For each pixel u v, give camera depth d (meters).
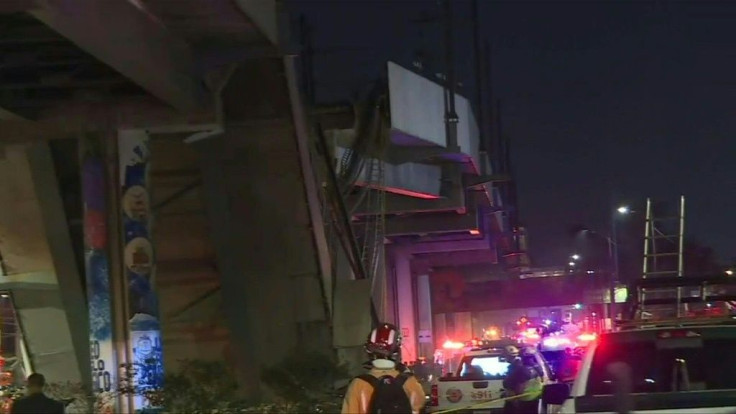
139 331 19.12
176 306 22.64
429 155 37.97
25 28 16.23
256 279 22.62
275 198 22.61
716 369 8.38
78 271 21.11
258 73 22.34
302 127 23.30
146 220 19.91
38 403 11.61
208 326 22.59
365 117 31.25
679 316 11.39
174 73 18.52
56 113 20.02
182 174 22.61
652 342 8.37
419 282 64.69
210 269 22.75
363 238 38.47
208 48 19.73
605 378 8.26
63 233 20.98
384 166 35.47
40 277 21.53
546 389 8.02
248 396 20.69
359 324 22.42
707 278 11.76
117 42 15.57
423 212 45.50
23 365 21.70
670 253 16.11
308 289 22.64
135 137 20.17
